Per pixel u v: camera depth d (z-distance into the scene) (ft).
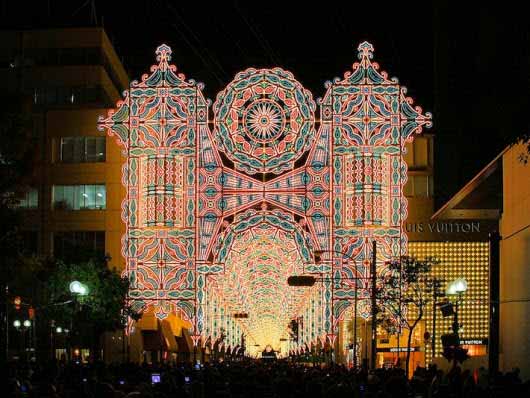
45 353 241.96
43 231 281.95
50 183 284.00
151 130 255.09
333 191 250.37
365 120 252.42
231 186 253.03
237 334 477.36
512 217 173.99
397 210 249.34
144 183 254.06
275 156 252.01
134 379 111.55
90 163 284.20
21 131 152.76
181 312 252.42
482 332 253.03
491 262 128.36
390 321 214.69
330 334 244.63
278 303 424.87
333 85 253.65
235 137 253.24
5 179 151.23
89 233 282.56
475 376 130.21
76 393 65.57
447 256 261.85
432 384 100.78
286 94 253.44
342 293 245.86
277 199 252.01
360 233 248.52
